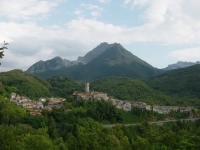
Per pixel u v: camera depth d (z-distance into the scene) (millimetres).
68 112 193375
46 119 173500
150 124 196250
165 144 122250
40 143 101875
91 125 173250
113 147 131750
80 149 113688
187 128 199125
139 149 127312
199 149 90562
